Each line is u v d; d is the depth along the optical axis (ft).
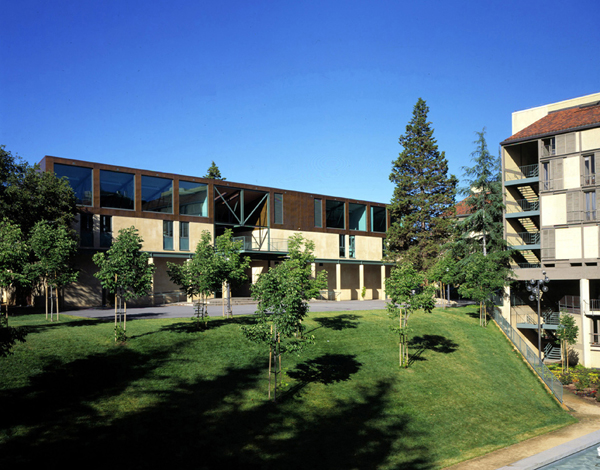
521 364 88.43
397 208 174.70
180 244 138.00
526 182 127.03
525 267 129.29
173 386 52.60
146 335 68.69
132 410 45.83
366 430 50.98
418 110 181.47
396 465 44.52
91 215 121.60
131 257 66.28
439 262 142.41
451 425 56.85
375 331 89.81
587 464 49.42
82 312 104.68
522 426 61.46
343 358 72.49
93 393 48.24
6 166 102.06
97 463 36.65
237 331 75.00
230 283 91.09
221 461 39.83
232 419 47.39
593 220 113.50
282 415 50.19
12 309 115.14
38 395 46.16
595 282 121.39
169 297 135.85
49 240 81.46
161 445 40.70
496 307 112.06
